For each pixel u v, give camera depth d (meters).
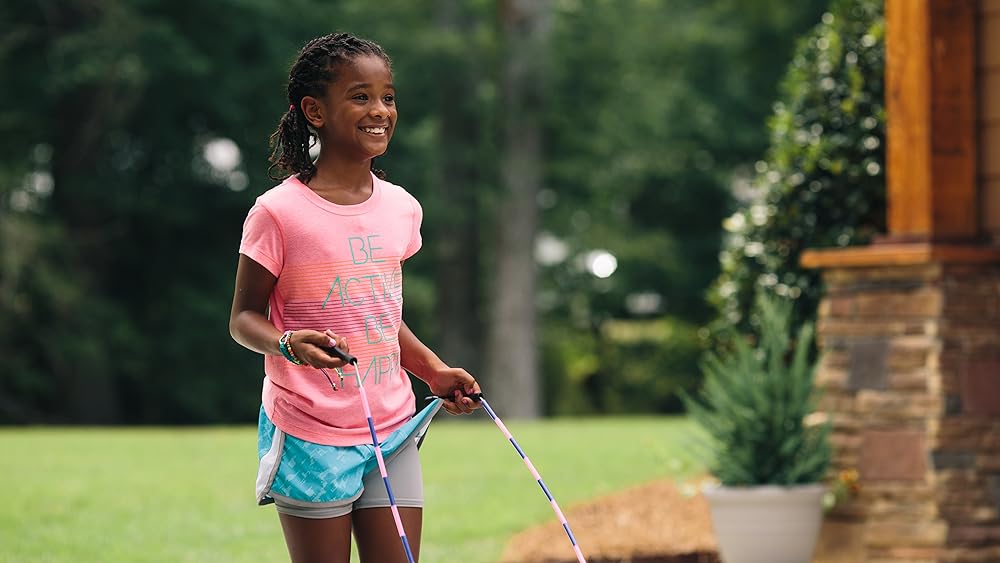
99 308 31.06
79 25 30.69
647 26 34.41
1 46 28.97
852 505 9.07
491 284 35.25
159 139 31.53
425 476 13.48
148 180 32.44
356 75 5.47
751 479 9.00
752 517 8.85
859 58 10.76
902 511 8.88
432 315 37.28
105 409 32.16
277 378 5.48
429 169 33.56
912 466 8.88
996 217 9.30
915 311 8.95
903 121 9.15
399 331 5.87
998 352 9.07
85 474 13.79
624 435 17.16
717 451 9.20
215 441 17.27
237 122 31.36
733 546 8.95
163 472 14.02
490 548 10.28
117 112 29.98
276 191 5.49
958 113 9.17
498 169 33.50
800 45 11.39
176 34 30.17
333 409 5.45
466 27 34.22
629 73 35.78
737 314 11.17
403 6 32.09
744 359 9.27
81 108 30.97
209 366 33.28
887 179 10.44
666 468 13.31
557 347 39.62
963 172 9.16
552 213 37.97
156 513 11.61
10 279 28.34
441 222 33.12
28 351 32.03
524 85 32.28
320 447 5.44
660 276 40.28
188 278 33.44
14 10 30.56
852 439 9.10
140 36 29.41
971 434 8.89
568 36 32.78
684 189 40.69
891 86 9.18
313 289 5.45
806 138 10.89
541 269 39.59
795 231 10.83
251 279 5.44
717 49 36.97
